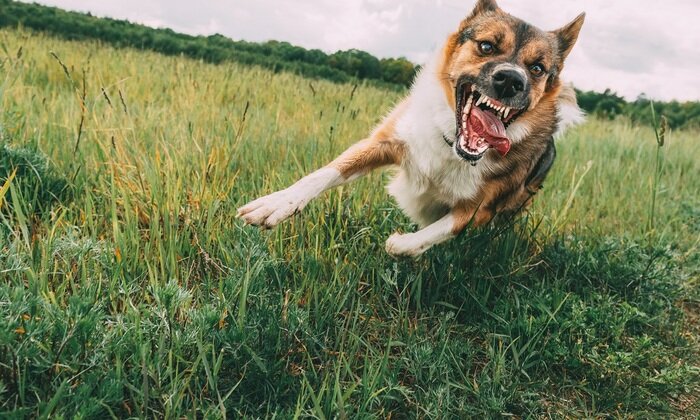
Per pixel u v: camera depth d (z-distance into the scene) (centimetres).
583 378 56
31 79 129
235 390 44
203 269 58
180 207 64
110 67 161
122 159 71
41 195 62
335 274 57
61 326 39
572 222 89
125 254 51
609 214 99
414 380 51
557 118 75
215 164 70
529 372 55
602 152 152
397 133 71
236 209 66
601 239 82
